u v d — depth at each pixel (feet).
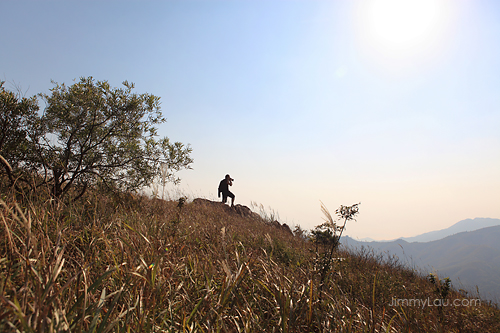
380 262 28.89
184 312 6.61
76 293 5.88
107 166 18.43
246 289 9.16
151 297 6.94
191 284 9.02
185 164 20.98
